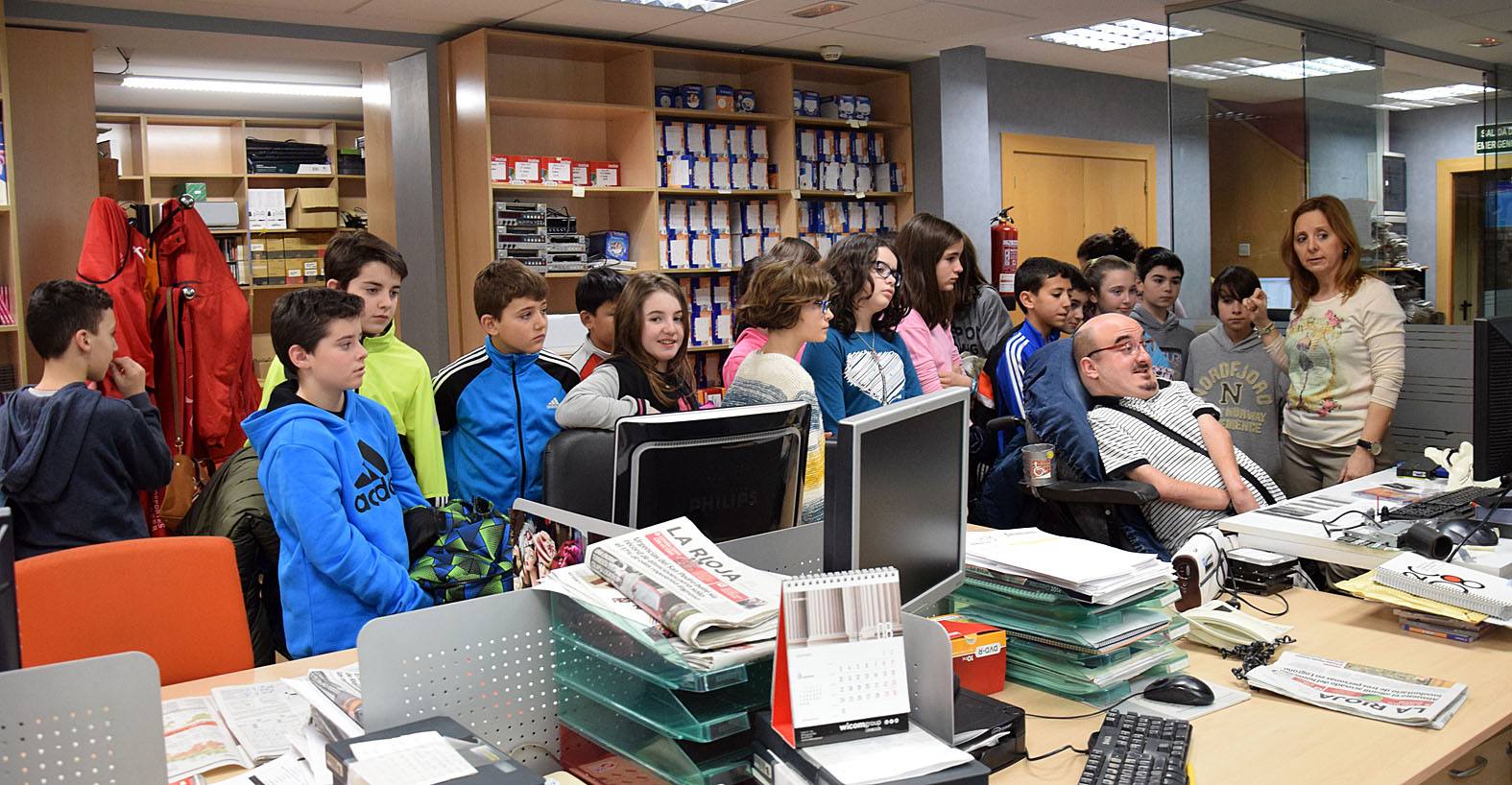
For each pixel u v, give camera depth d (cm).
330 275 301
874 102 732
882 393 340
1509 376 279
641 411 294
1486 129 406
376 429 264
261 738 173
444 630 154
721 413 196
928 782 133
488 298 327
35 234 486
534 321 329
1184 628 208
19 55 479
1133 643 194
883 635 142
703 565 158
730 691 153
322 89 794
